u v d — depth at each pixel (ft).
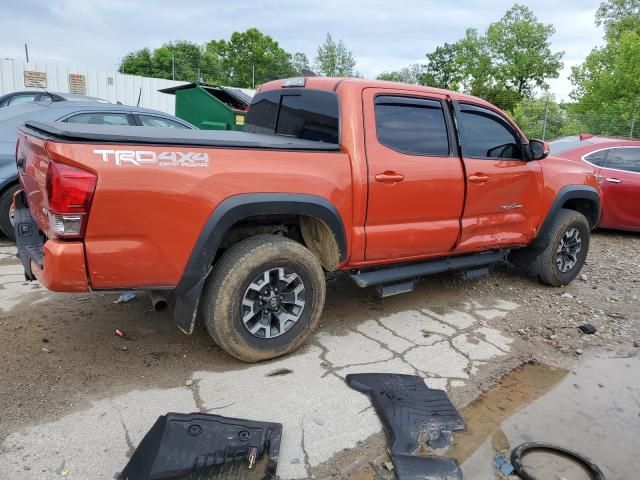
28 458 7.98
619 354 13.16
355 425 9.32
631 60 66.64
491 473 8.49
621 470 8.84
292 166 10.76
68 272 8.93
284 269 11.03
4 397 9.43
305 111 13.12
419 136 13.01
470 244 14.62
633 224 27.07
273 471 7.89
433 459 8.54
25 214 11.84
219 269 10.47
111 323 12.72
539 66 180.45
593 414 10.44
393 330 13.58
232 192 10.02
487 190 14.48
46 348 11.28
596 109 72.33
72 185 8.59
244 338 10.75
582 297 17.26
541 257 17.28
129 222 9.17
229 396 9.98
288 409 9.66
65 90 52.49
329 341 12.67
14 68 49.14
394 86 12.72
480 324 14.39
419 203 12.94
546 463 8.83
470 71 192.34
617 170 26.66
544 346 13.33
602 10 132.57
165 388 10.12
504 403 10.57
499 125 15.03
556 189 16.69
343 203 11.55
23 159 11.05
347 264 12.33
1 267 16.19
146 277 9.62
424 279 18.02
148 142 9.27
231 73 208.03
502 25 184.03
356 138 11.75
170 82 60.08
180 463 7.63
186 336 12.34
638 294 17.87
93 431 8.70
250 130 15.74
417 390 10.50
